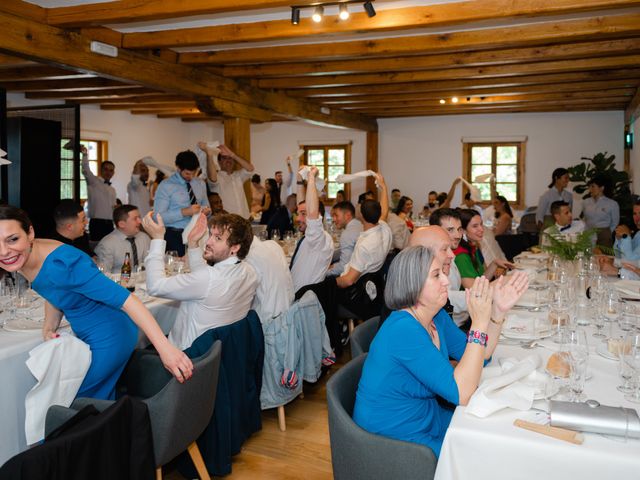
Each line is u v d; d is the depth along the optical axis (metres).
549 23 5.22
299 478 2.57
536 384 1.74
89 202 8.46
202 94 7.00
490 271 3.61
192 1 4.35
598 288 2.77
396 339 1.67
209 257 2.59
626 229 4.46
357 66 6.84
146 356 2.37
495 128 11.88
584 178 9.70
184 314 2.63
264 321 3.04
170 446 1.91
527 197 11.77
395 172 12.73
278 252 3.17
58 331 2.39
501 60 6.32
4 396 2.08
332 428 1.67
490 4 4.49
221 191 6.63
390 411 1.68
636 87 8.54
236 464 2.69
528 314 2.73
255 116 8.16
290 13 4.93
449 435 1.46
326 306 3.57
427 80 7.64
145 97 10.02
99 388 2.16
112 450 1.43
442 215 3.11
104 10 4.66
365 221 4.00
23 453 1.22
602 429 1.42
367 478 1.59
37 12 4.78
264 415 3.25
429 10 4.64
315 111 9.99
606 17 5.04
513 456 1.41
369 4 4.12
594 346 2.19
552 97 9.58
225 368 2.52
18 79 7.64
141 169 8.83
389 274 1.77
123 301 1.92
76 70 5.41
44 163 6.43
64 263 1.87
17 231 1.79
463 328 3.14
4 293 2.84
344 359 4.30
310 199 3.63
